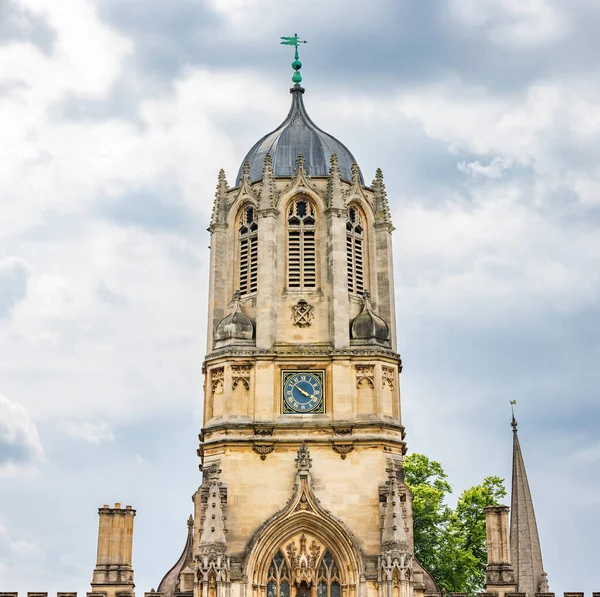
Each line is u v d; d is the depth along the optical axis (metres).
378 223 99.00
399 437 91.62
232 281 97.38
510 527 102.69
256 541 87.44
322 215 97.06
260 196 97.12
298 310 94.44
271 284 94.38
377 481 89.69
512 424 105.94
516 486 103.12
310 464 89.31
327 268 95.44
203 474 90.50
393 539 86.44
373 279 97.44
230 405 91.25
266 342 92.69
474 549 112.88
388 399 92.50
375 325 93.94
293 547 88.69
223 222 98.69
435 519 112.62
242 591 86.44
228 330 93.50
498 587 93.31
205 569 85.00
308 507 88.31
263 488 89.31
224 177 100.56
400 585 85.56
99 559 95.25
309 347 93.00
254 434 90.19
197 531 89.75
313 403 91.62
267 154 98.31
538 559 100.31
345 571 87.69
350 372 92.00
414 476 116.94
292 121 103.81
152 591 97.38
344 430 90.31
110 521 96.38
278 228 96.62
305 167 100.25
